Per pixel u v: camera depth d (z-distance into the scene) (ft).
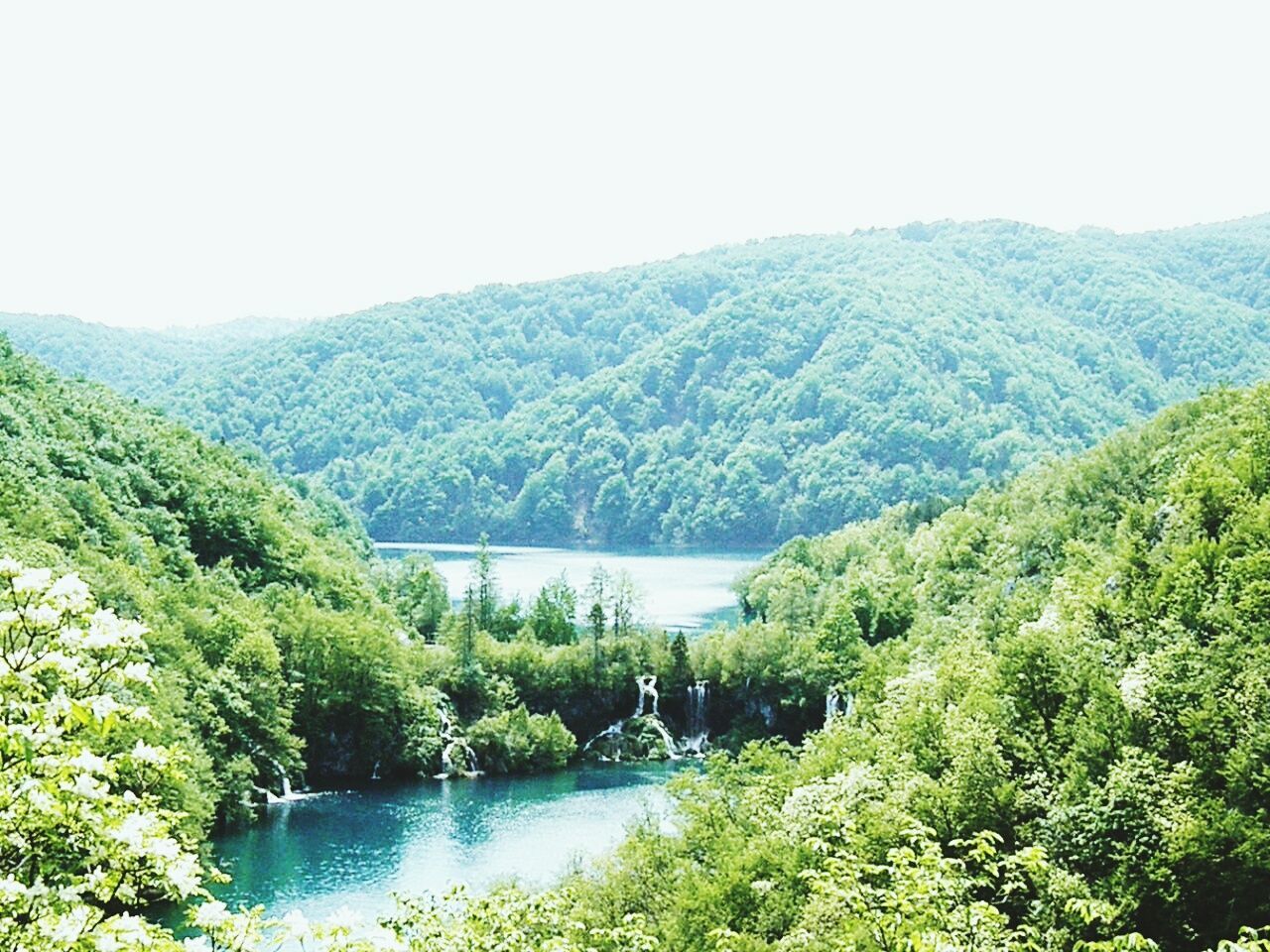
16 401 389.60
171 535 380.99
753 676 409.49
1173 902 128.98
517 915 79.92
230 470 511.40
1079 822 139.54
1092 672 173.06
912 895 75.20
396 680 345.72
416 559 591.37
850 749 197.26
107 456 408.05
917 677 211.41
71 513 326.65
